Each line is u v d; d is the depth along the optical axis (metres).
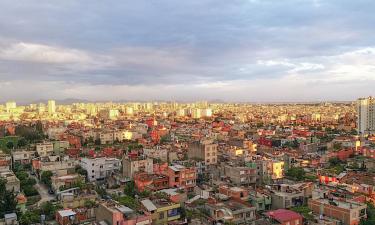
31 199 149.62
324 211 110.88
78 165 191.12
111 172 187.62
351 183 147.25
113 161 190.25
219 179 162.25
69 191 141.12
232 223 98.94
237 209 107.19
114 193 149.25
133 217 94.81
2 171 172.00
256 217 109.06
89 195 133.62
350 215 104.06
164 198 116.06
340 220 106.12
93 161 183.38
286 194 125.75
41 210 124.12
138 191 140.75
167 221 104.62
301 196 127.50
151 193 129.12
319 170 187.88
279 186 135.88
